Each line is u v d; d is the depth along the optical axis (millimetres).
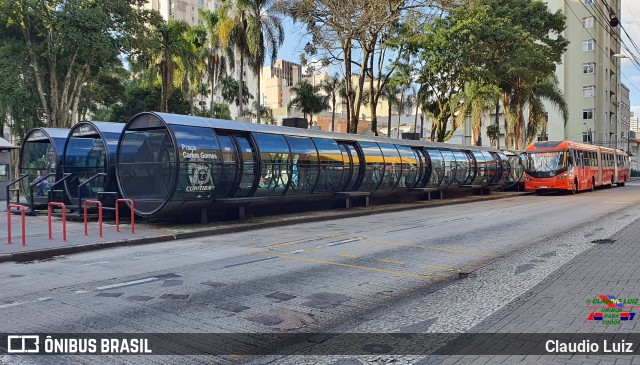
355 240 13055
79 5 34344
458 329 5723
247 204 17234
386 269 9305
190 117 15852
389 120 55344
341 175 20859
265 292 7586
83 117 54844
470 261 10055
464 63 32469
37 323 6098
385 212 21688
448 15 30766
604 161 41625
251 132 17344
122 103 57500
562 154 32875
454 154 29453
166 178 14852
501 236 13672
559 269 8781
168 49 41625
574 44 72000
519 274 8625
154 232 14172
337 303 7012
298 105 57375
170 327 5945
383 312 6570
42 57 37531
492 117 74812
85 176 19094
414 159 25562
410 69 33125
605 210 21031
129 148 15867
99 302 7035
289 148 18344
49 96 39531
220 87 76688
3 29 37031
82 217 17969
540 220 17578
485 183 33188
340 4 27375
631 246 11188
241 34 41406
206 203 15812
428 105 46531
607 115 76125
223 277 8617
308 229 15695
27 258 10758
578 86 71750
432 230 15109
